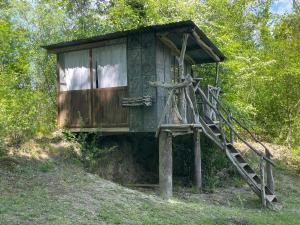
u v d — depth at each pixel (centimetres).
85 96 1199
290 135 2050
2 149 994
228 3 2241
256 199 1180
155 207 886
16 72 1501
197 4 1830
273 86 2059
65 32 1681
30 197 794
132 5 1867
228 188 1319
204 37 1169
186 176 1392
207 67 1662
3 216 679
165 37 1120
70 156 1111
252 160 1672
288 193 1368
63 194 845
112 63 1158
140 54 1110
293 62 1994
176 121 1176
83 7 1905
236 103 1733
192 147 1389
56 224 677
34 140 1128
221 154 1424
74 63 1225
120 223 735
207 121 1284
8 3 1717
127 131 1116
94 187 937
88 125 1187
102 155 1204
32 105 1251
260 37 2244
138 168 1330
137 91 1109
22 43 1562
